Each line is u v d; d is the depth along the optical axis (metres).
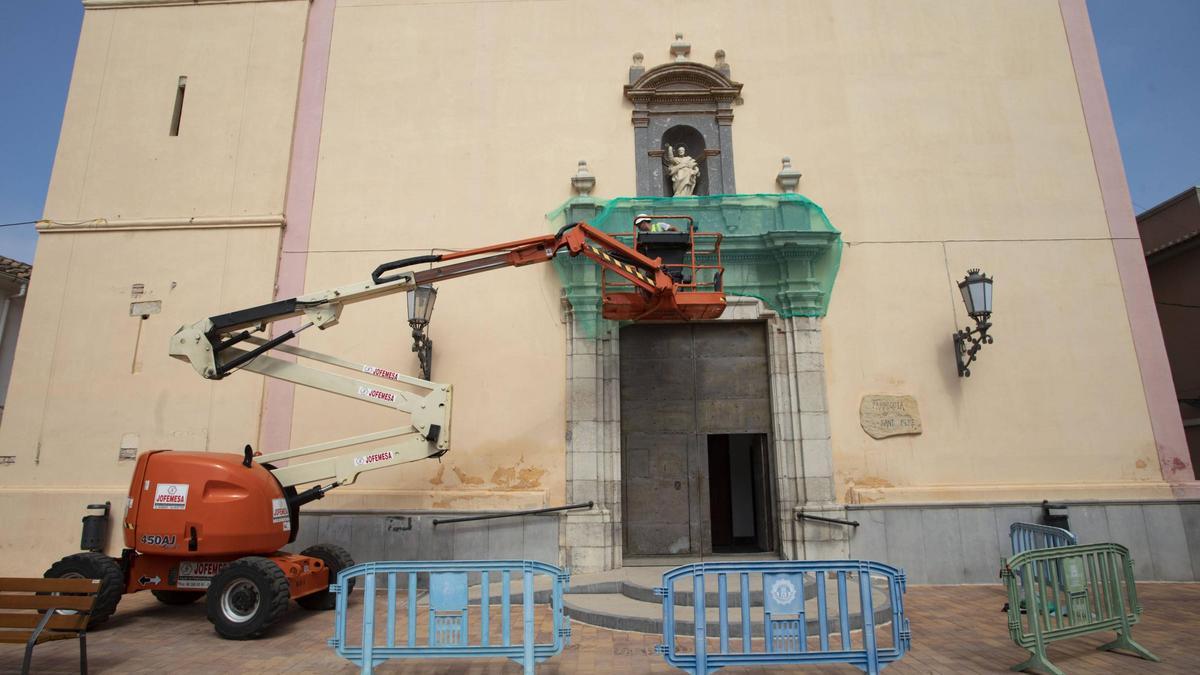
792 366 9.47
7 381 12.28
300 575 6.84
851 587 7.88
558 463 9.23
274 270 9.84
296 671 5.30
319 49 10.79
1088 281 9.69
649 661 5.52
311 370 7.31
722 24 10.79
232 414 9.41
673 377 9.82
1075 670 5.18
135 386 9.51
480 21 10.83
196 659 5.63
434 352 9.57
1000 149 10.20
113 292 9.83
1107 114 10.26
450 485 9.19
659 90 10.42
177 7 10.95
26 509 9.02
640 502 9.47
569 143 10.33
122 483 9.19
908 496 8.99
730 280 9.77
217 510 6.57
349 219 10.09
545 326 9.66
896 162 10.17
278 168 10.24
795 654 4.45
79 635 5.00
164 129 10.45
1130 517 8.84
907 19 10.71
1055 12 10.67
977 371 9.42
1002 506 8.95
